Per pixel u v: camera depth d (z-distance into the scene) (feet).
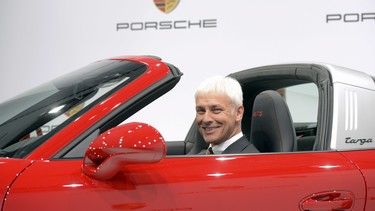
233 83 6.99
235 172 5.42
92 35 18.92
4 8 19.15
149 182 5.08
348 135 6.82
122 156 4.67
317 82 7.51
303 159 5.90
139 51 18.71
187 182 5.20
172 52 18.53
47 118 5.51
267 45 17.89
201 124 7.07
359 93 7.27
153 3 18.58
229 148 7.04
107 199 4.84
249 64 18.06
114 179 4.98
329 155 6.19
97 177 4.86
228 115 6.94
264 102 7.45
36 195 4.67
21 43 19.22
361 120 7.06
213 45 18.28
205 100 6.96
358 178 5.99
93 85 5.88
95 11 18.89
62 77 6.68
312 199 5.63
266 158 5.76
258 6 17.92
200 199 5.17
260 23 17.92
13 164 4.91
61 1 19.01
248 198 5.34
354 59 17.35
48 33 19.10
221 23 18.20
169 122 18.70
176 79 5.96
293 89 14.46
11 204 4.59
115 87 5.71
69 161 5.08
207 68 18.33
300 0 17.60
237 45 18.11
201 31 18.33
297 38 17.67
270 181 5.48
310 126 9.29
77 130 5.27
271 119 7.32
